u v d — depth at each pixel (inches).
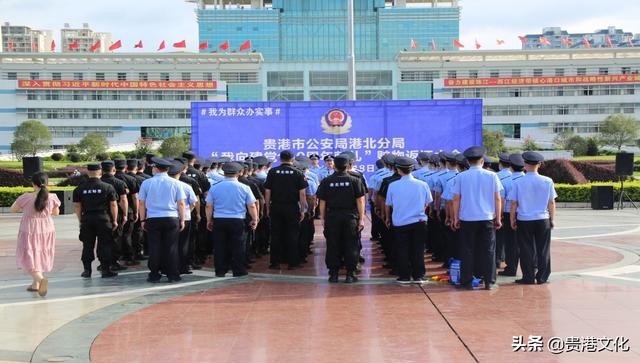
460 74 2940.5
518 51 2881.4
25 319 272.2
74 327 257.0
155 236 360.2
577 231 612.7
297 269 406.3
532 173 338.3
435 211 421.4
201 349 222.4
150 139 2768.2
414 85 2918.3
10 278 378.9
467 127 649.0
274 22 3476.9
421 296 307.6
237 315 272.4
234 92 2933.1
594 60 2898.6
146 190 359.9
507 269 371.9
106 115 2923.2
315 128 659.4
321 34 3489.2
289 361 206.7
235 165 377.4
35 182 327.3
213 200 375.2
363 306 286.0
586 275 365.7
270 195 403.9
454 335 234.7
